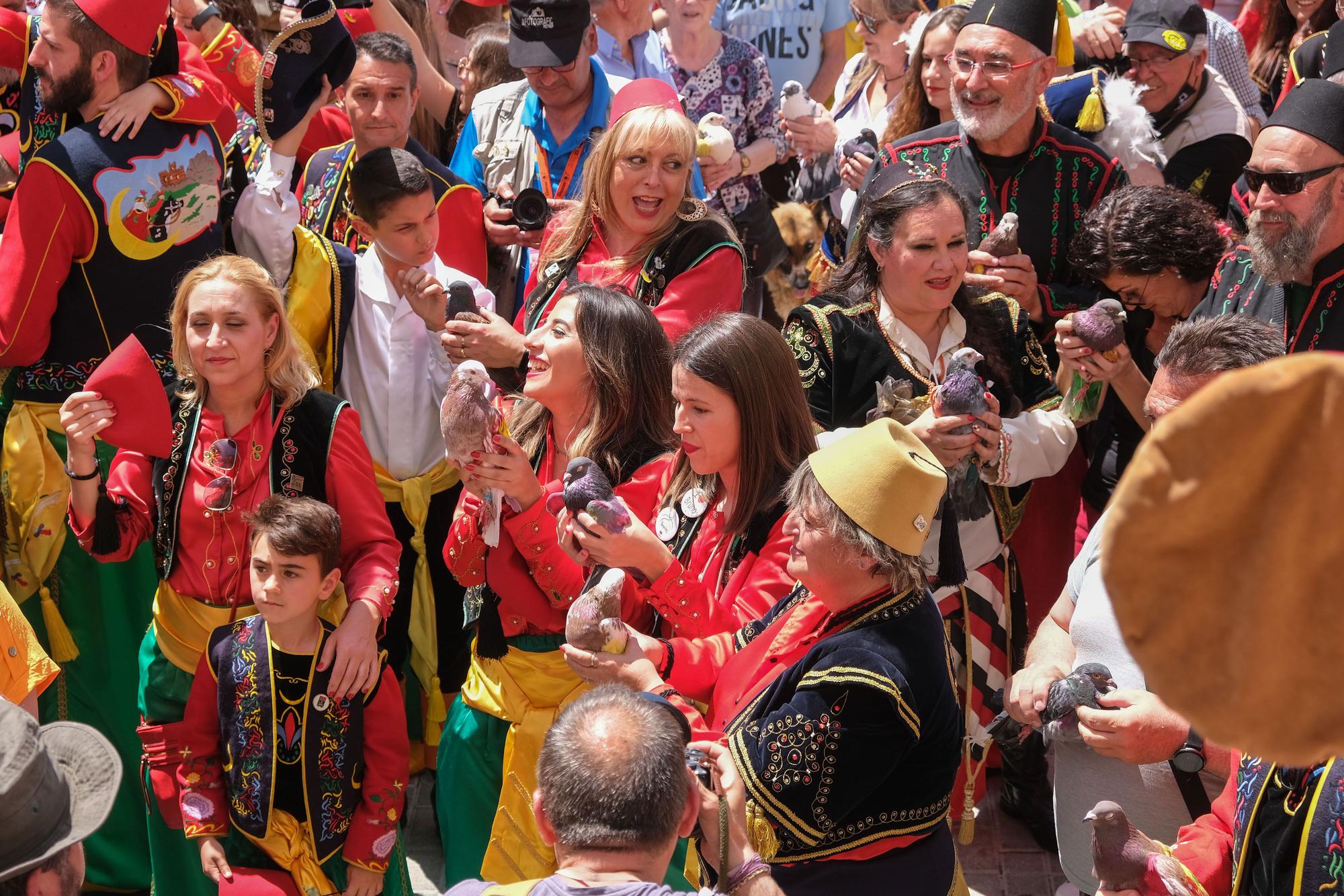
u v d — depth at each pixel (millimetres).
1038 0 4758
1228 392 732
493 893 2252
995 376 4387
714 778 2701
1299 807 2551
